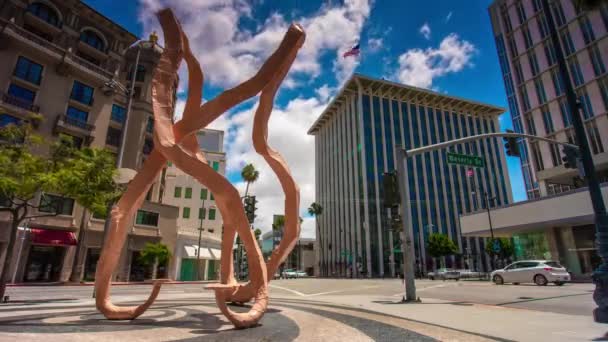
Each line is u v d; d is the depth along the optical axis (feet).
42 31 103.04
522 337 18.52
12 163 40.01
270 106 26.76
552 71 113.70
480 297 45.96
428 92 249.75
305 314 28.35
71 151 46.37
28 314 26.78
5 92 90.12
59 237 91.04
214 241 140.67
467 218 115.75
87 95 107.86
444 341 17.74
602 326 21.68
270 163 27.63
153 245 104.58
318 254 274.16
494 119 272.72
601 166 98.78
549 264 63.67
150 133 124.36
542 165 114.73
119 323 22.12
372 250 210.18
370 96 244.01
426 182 233.35
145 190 24.73
